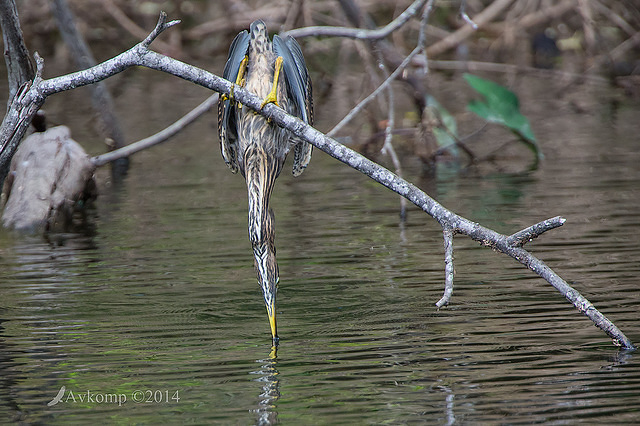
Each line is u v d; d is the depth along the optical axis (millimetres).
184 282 11664
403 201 15195
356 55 35000
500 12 36000
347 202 16453
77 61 21078
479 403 7590
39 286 11594
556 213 14773
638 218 14188
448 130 19906
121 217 15766
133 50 9117
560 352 8766
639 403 7477
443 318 9977
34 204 15320
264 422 7312
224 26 33938
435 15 35406
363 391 7938
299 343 9289
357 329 9695
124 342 9422
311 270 12086
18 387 8195
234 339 9469
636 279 11078
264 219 8797
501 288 11047
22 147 16547
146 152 22016
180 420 7387
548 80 31391
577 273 11430
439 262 12344
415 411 7457
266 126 9094
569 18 35562
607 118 24328
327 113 25438
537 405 7512
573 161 19141
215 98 18297
